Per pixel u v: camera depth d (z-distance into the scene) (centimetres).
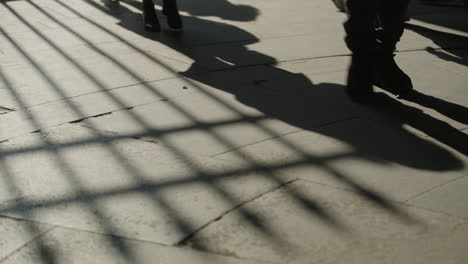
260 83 443
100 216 266
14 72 464
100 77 454
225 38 572
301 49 535
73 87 431
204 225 258
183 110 388
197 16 671
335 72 471
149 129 358
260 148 332
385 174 303
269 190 287
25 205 275
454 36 594
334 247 243
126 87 432
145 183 294
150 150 330
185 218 264
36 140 342
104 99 407
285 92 424
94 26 620
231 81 447
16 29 605
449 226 258
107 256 238
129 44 548
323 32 598
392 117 379
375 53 401
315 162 316
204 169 308
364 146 336
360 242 246
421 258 236
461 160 321
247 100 407
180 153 326
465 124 369
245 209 271
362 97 406
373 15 393
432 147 336
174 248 242
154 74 462
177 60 500
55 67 479
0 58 502
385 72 411
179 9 707
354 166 312
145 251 240
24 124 364
